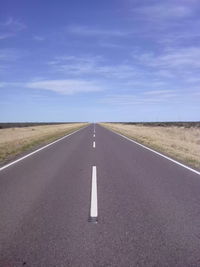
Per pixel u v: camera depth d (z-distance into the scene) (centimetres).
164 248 500
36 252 489
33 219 646
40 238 545
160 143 2453
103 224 614
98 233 567
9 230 584
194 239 536
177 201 778
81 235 558
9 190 904
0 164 1409
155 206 735
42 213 686
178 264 447
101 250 495
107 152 1864
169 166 1329
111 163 1422
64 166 1344
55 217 658
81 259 465
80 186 955
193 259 462
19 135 3928
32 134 4041
